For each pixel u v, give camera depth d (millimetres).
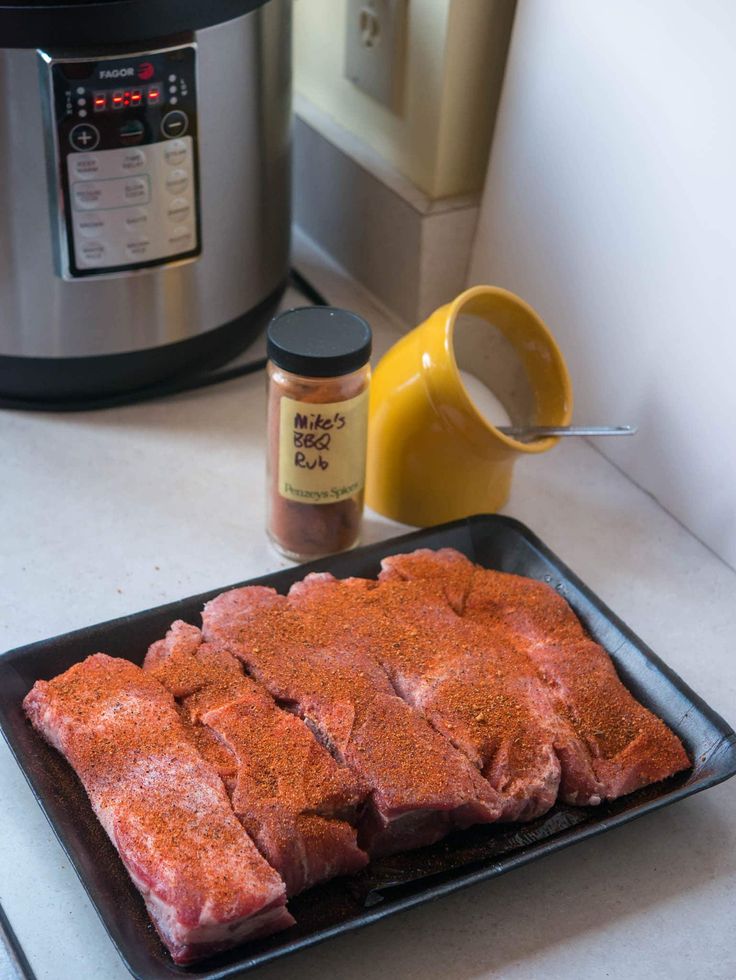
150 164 834
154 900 589
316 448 795
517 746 679
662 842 691
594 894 662
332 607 758
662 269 870
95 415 970
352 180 1097
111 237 854
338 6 1059
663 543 906
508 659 737
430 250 1038
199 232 892
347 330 791
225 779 642
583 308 954
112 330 902
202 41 812
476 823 662
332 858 621
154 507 896
